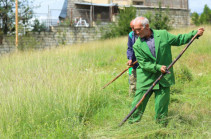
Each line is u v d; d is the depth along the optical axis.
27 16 23.14
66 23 24.38
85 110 5.36
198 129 4.18
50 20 24.03
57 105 5.21
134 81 6.38
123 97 6.36
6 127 4.46
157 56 4.39
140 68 4.62
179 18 27.91
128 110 5.39
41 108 5.07
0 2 22.58
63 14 25.44
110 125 4.59
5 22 22.70
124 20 22.78
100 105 5.82
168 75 4.45
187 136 4.02
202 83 7.55
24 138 4.31
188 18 28.23
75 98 5.49
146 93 4.33
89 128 4.64
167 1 27.73
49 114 4.91
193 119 4.59
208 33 14.05
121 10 23.41
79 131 4.41
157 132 4.17
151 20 22.64
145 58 4.45
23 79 6.23
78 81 6.25
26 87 5.67
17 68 8.43
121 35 22.83
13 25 22.23
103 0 26.64
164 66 4.24
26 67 8.62
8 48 22.02
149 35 4.48
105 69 10.20
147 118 4.70
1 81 6.39
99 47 14.78
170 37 4.45
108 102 6.00
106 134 4.23
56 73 6.64
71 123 4.57
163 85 4.40
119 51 13.34
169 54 4.48
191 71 8.58
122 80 7.84
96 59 11.81
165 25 22.20
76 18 25.08
